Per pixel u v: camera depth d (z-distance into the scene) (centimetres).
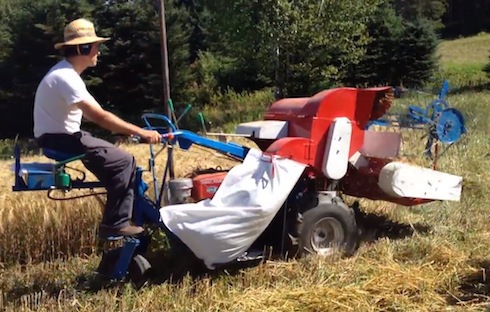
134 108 2631
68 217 670
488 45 4328
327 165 589
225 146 582
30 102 2633
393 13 2947
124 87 2592
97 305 510
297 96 2316
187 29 2830
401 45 2844
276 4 2133
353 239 604
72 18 2591
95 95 2595
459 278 543
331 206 590
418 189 621
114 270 539
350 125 596
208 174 586
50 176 505
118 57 2553
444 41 4809
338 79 2556
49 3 2584
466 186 836
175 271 580
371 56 2816
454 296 510
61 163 499
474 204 764
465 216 718
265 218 545
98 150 497
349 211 600
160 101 2623
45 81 493
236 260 562
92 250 675
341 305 491
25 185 506
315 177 609
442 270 563
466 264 573
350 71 2864
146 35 2550
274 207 548
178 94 2725
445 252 595
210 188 566
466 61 3744
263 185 550
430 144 659
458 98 1803
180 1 3366
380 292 517
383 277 541
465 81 2944
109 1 2670
